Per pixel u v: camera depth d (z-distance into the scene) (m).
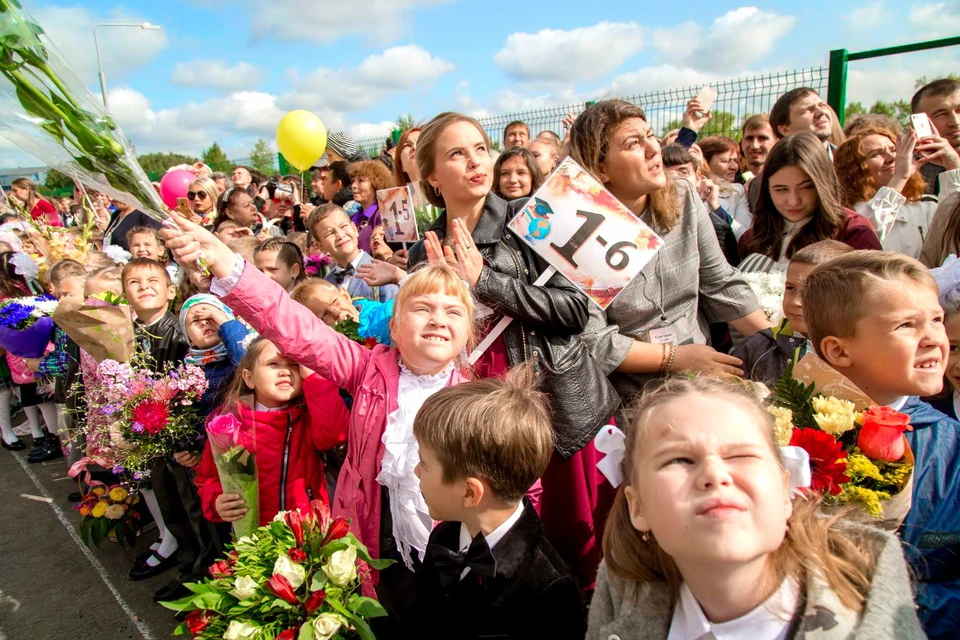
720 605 1.06
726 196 4.38
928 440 1.52
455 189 2.26
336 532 1.49
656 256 2.40
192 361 3.00
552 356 2.06
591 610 1.32
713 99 4.47
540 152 4.84
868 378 1.52
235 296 1.81
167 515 2.99
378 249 4.00
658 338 2.40
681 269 2.42
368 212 5.13
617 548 1.24
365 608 1.43
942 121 3.71
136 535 3.53
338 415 2.22
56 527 3.88
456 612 1.52
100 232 7.24
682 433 1.03
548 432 1.55
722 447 1.01
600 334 2.28
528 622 1.46
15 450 5.27
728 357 2.22
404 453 1.76
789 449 1.11
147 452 2.71
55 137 1.46
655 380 1.67
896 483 1.31
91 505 3.34
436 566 1.54
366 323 2.76
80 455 3.62
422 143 2.36
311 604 1.38
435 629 1.58
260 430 2.25
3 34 1.29
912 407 1.58
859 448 1.35
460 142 2.23
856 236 2.71
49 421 4.92
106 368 2.75
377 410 1.85
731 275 2.55
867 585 1.03
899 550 1.07
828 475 1.29
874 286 1.46
